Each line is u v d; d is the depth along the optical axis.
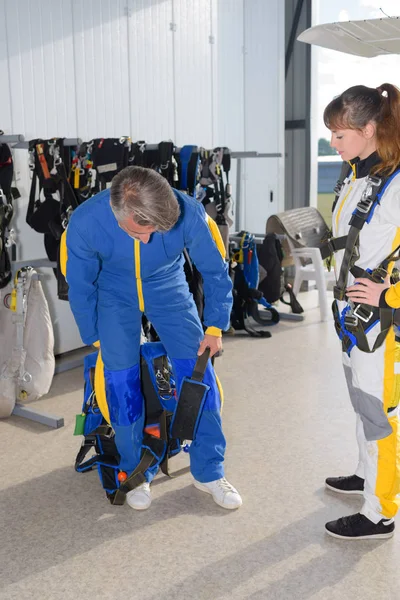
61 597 1.89
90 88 4.24
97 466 2.52
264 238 4.99
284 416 3.22
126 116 4.54
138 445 2.43
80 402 3.46
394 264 1.93
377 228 1.86
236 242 4.78
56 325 4.21
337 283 1.97
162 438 2.48
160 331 2.29
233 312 4.74
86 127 4.24
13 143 3.52
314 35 2.46
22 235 3.95
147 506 2.38
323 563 2.04
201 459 2.41
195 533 2.22
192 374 2.29
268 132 5.79
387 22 2.21
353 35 2.38
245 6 5.61
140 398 2.38
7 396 3.16
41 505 2.42
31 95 3.86
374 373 1.98
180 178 3.84
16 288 3.13
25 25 3.78
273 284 4.95
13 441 2.98
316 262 5.04
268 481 2.57
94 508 2.40
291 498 2.44
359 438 2.30
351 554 2.08
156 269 2.18
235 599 1.87
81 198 3.51
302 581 1.95
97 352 2.53
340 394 3.53
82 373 3.95
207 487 2.44
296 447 2.87
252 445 2.89
